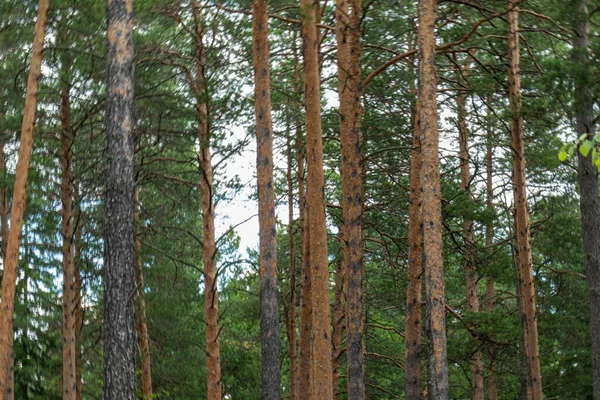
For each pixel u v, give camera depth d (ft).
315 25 48.47
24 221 73.41
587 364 68.49
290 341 80.12
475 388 78.23
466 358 64.39
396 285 75.92
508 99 61.77
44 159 62.59
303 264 65.41
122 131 39.04
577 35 47.75
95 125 64.54
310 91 47.50
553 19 48.80
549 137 65.10
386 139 66.18
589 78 46.14
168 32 59.41
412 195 57.06
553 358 72.59
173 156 71.26
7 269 48.03
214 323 60.80
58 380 77.10
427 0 42.75
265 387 48.29
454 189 70.64
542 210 76.64
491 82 52.65
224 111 59.21
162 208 74.69
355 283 47.50
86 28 53.06
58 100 58.75
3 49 54.95
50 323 73.77
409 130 64.18
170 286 87.10
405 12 55.57
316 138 47.01
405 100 61.67
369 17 56.44
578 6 46.96
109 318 37.58
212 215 61.36
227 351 100.27
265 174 49.49
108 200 38.52
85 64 53.47
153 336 86.58
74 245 71.20
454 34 51.90
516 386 84.33
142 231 72.74
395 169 66.90
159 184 66.49
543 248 75.46
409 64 57.77
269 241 49.55
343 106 49.67
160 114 55.83
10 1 53.31
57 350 74.33
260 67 49.78
